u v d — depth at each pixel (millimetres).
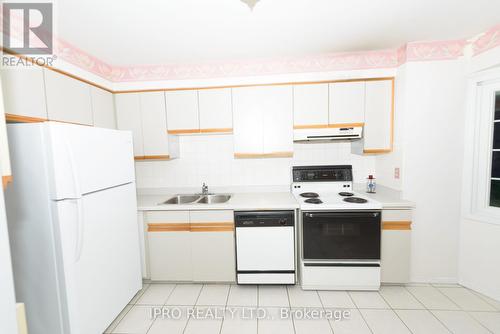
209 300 1994
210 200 2656
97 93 2135
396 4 1485
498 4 1489
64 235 1291
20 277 1322
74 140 1352
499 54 1742
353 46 2088
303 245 2055
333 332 1628
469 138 1998
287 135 2326
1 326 875
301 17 1613
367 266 2029
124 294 1794
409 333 1604
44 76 1586
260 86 2305
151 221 2180
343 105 2254
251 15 1575
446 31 1835
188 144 2701
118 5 1422
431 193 2084
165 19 1593
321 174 2570
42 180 1257
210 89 2340
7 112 1357
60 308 1322
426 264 2135
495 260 1903
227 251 2148
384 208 2033
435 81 2012
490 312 1780
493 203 1991
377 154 2500
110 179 1649
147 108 2383
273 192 2662
